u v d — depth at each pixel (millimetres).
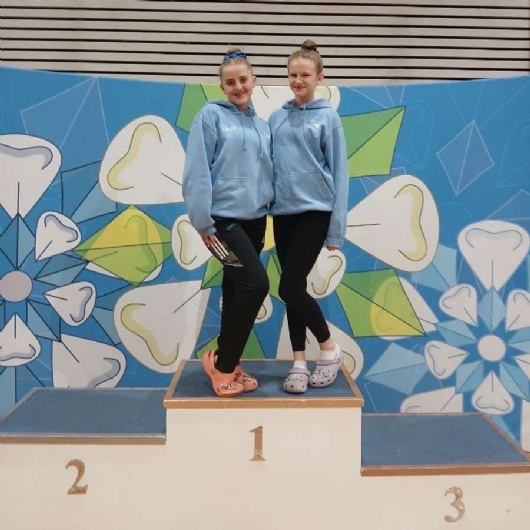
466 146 2471
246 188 1862
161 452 1849
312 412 1845
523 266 2490
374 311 2502
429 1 3016
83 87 2406
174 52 2980
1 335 2430
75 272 2447
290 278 1895
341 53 3006
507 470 1862
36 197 2412
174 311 2482
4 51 2967
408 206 2480
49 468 1857
